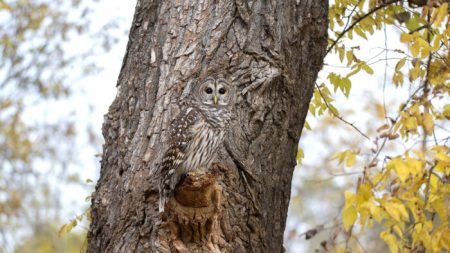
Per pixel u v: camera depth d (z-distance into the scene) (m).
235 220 10.25
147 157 10.62
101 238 10.60
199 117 10.64
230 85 10.77
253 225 10.41
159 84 10.98
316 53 11.43
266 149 10.73
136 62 11.28
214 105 10.67
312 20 11.30
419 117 10.11
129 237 10.27
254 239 10.41
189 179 9.31
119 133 10.96
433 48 10.83
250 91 10.74
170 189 9.88
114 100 11.28
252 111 10.72
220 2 11.14
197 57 10.96
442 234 10.43
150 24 11.45
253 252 10.36
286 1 11.16
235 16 11.05
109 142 11.03
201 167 10.52
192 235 9.87
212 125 10.60
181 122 10.60
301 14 11.21
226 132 10.62
